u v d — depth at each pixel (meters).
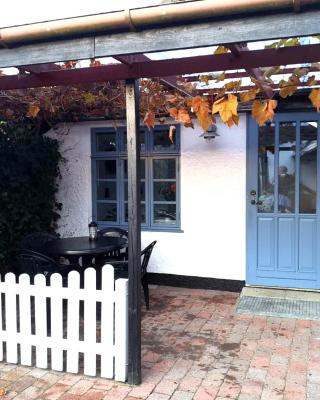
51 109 5.23
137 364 3.54
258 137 5.98
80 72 3.53
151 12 2.56
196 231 6.34
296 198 5.88
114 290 3.63
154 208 6.64
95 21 2.69
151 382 3.59
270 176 5.98
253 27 2.51
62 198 7.16
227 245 6.20
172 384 3.55
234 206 6.14
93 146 6.94
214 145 6.19
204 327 4.82
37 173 6.73
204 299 5.84
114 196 6.93
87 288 3.67
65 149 7.09
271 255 6.02
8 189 6.20
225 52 3.29
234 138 6.09
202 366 3.87
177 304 5.64
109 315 3.62
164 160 6.54
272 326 4.80
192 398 3.34
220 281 6.25
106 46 2.82
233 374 3.71
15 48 3.04
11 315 3.93
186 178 6.35
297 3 2.33
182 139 6.34
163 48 2.70
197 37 2.62
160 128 6.45
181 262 6.43
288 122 5.86
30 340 3.88
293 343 4.34
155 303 5.68
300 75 3.74
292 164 5.89
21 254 5.07
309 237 5.87
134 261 3.52
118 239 5.86
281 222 5.96
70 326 3.75
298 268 5.93
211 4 2.44
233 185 6.13
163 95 4.52
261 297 5.74
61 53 2.93
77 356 3.73
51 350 3.89
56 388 3.52
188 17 2.53
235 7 2.41
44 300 3.82
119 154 6.80
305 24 2.42
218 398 3.33
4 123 6.09
